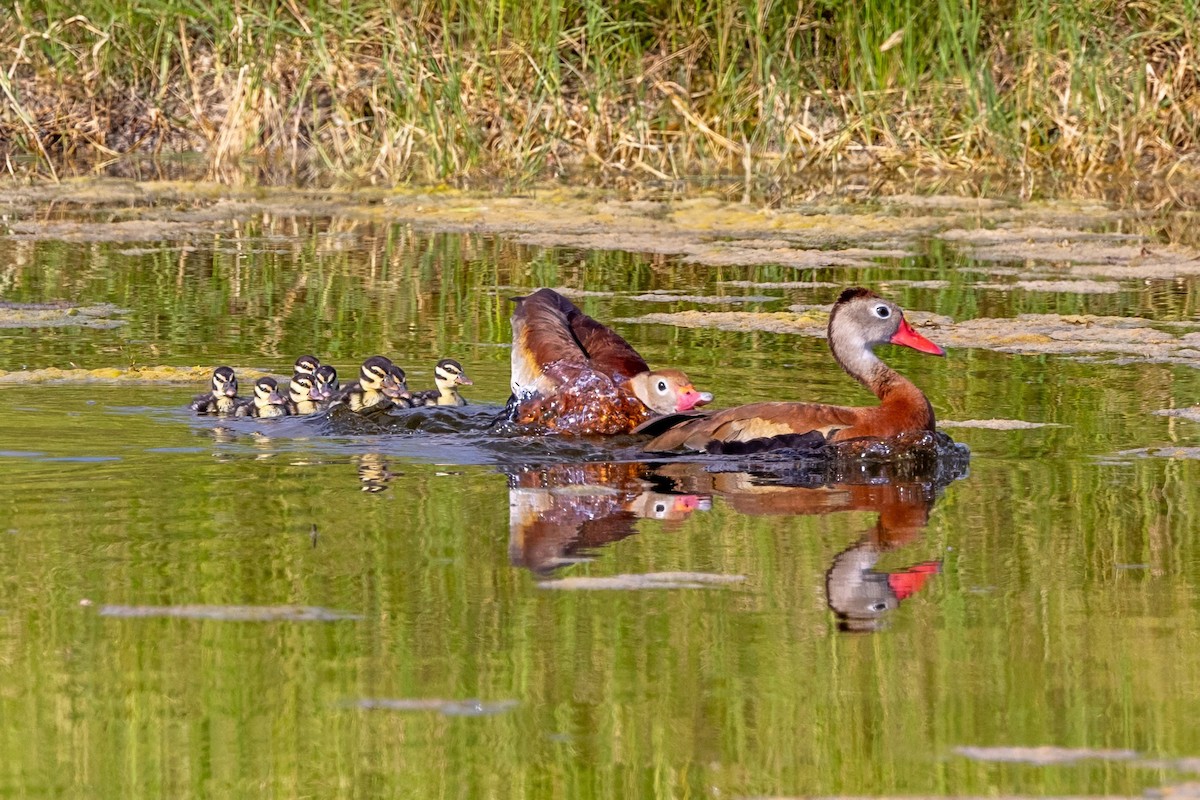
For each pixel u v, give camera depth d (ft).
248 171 101.76
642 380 44.83
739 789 23.04
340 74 99.40
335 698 25.79
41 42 103.71
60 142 106.11
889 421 42.24
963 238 81.71
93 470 39.27
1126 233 83.20
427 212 88.79
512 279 70.49
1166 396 48.91
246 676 26.45
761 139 103.55
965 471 40.42
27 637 27.94
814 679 26.63
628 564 32.35
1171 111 102.47
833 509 36.88
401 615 29.17
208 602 29.68
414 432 44.37
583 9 100.99
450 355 54.80
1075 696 25.98
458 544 33.47
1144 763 23.72
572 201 92.53
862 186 99.60
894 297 66.69
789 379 50.80
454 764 23.66
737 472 40.52
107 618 28.84
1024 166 100.07
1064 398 48.83
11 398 47.03
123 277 68.95
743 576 31.63
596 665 27.09
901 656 27.61
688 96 101.60
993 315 63.00
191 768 23.44
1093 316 62.08
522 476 39.70
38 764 23.57
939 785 23.12
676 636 28.40
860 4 101.96
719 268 75.82
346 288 67.46
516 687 26.20
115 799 22.65
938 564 32.60
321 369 48.08
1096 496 37.81
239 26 101.81
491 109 100.32
